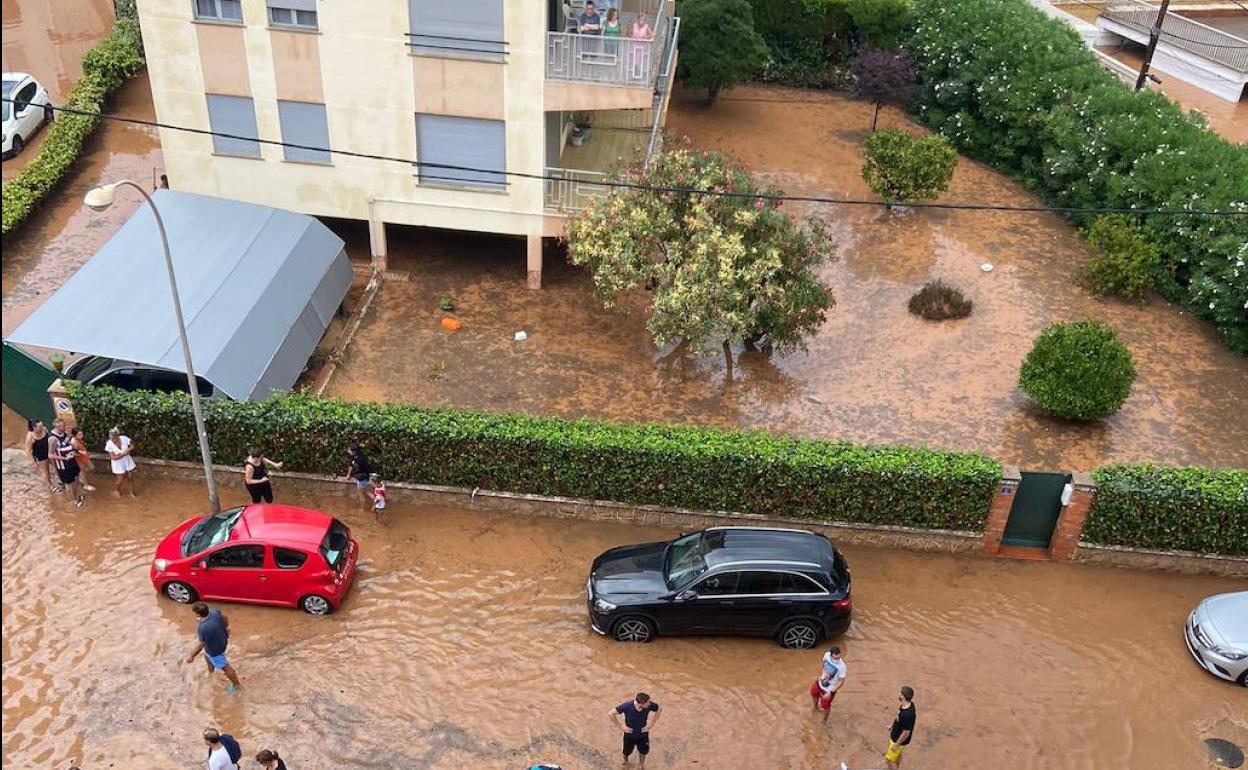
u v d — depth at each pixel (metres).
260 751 12.54
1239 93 33.41
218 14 21.84
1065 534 17.58
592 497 18.17
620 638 16.02
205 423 18.05
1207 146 25.52
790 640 15.95
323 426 17.88
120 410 18.06
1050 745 14.65
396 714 14.75
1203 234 23.61
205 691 14.95
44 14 38.00
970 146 32.50
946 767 14.27
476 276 24.91
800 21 36.19
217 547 15.77
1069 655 16.11
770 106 35.44
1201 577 17.70
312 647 15.71
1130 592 17.34
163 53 22.33
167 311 19.47
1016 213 29.11
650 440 17.61
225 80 22.52
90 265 20.62
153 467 18.67
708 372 22.12
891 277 25.72
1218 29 37.22
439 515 18.28
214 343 18.97
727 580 15.47
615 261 20.78
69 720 14.43
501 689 15.21
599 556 16.67
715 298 20.08
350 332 22.61
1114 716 15.13
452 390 21.11
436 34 21.42
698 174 21.27
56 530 17.58
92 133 30.11
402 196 23.66
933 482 17.23
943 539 17.81
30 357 18.56
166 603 16.34
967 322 24.03
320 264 22.25
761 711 15.03
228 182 23.92
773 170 30.86
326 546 16.02
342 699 14.93
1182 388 22.05
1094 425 20.89
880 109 35.47
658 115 24.86
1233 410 21.45
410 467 18.19
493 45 21.39
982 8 32.97
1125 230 25.03
